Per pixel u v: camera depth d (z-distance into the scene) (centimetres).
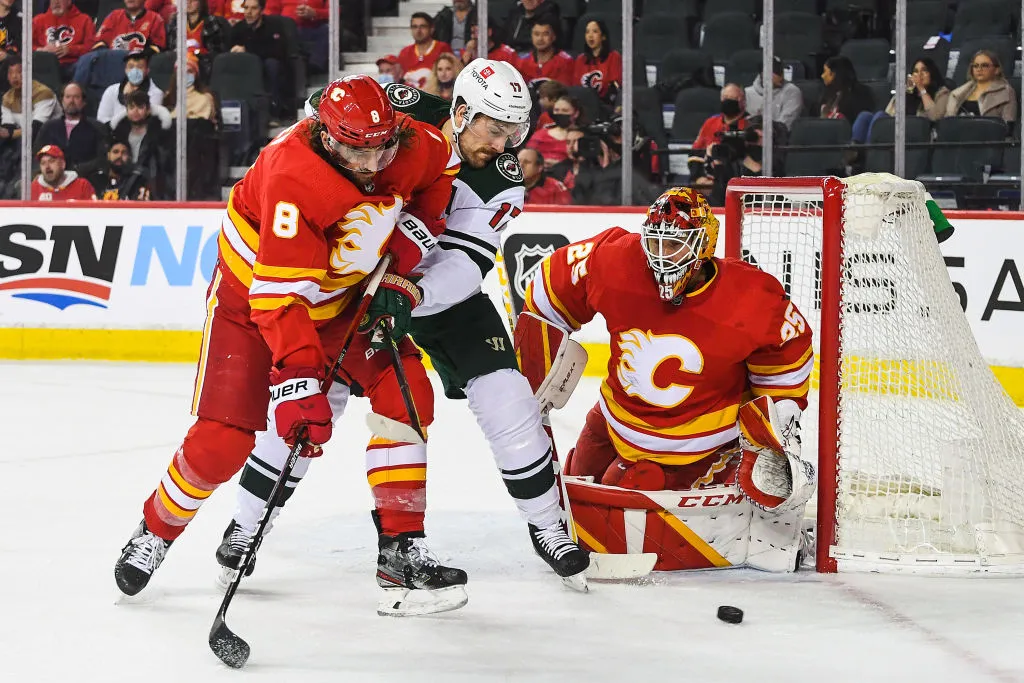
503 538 800
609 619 630
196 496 633
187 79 1711
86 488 944
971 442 759
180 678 538
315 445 604
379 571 638
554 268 742
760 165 1667
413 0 1831
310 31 1803
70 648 577
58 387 1432
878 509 796
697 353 707
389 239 630
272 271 580
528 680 539
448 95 1744
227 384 620
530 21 1717
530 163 1686
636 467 739
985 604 660
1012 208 1593
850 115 1662
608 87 1708
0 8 1755
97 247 1627
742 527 723
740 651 580
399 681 537
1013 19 1705
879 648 586
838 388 718
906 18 1645
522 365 741
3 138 1747
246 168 1772
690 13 1792
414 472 630
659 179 1686
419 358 662
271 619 626
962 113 1630
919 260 762
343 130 559
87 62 1742
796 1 1805
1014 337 1414
